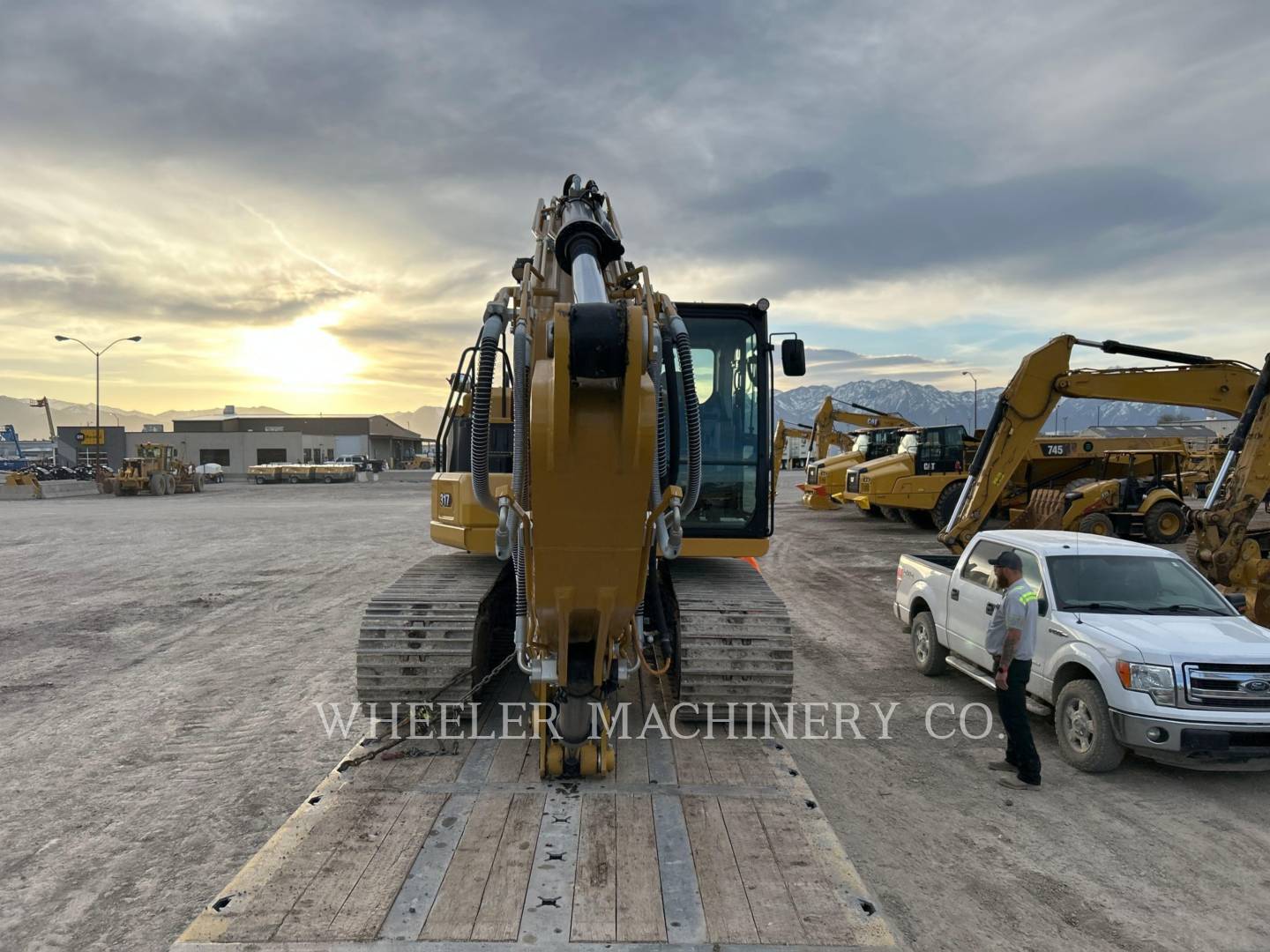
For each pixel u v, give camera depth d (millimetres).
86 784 5992
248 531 23516
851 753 6664
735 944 3156
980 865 4898
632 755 5078
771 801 4367
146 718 7414
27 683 8508
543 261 5227
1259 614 10102
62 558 17750
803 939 3191
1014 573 6223
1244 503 10305
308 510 31672
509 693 6379
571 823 4094
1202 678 5793
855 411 34625
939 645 8625
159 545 20062
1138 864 4926
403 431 114312
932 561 9398
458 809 4250
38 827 5324
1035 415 13000
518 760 4977
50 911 4352
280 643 10211
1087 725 6285
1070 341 12906
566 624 4148
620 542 3805
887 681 8688
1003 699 6129
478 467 4059
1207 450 27094
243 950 3088
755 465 7027
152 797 5766
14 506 34688
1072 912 4406
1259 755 5691
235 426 100438
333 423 102188
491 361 4086
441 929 3229
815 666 9234
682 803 4340
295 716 7469
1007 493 21375
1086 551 7383
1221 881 4738
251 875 3586
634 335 3334
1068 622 6688
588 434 3531
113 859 4902
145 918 4289
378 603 6020
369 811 4227
